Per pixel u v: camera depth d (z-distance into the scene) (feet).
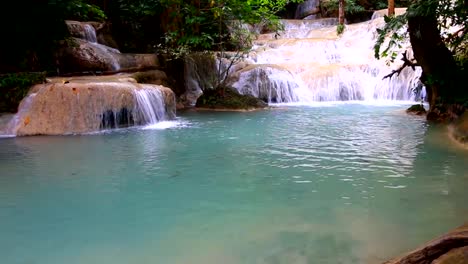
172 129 26.13
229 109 35.91
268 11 42.96
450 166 16.55
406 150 19.40
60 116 24.73
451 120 26.78
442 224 11.01
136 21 47.01
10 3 29.99
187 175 15.92
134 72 36.81
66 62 34.06
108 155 19.16
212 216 11.87
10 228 11.16
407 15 25.77
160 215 11.99
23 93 25.96
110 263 9.29
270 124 27.86
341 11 61.26
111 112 25.98
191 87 42.75
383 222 11.21
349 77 43.34
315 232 10.68
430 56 27.37
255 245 10.02
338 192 13.70
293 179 15.23
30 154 19.35
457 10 24.00
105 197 13.53
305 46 52.80
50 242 10.34
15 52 31.24
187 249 9.89
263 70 42.34
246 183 14.85
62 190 14.23
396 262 7.72
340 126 26.66
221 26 42.63
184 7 40.78
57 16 32.63
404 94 41.45
